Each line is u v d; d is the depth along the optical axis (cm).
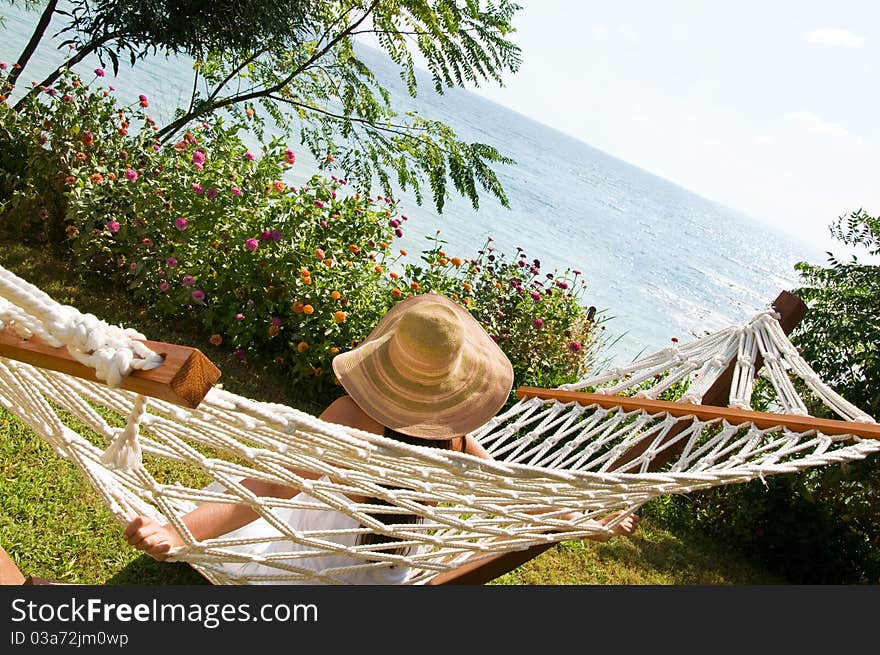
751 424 288
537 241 2425
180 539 190
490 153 842
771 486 530
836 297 568
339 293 515
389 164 855
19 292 115
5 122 593
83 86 605
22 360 127
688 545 520
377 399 224
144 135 600
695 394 321
